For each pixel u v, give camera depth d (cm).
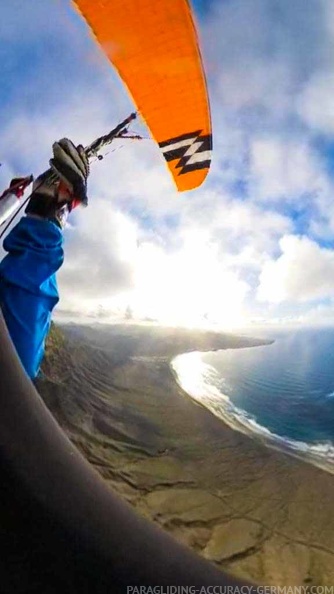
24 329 209
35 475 152
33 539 138
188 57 582
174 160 700
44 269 225
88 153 346
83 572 138
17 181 246
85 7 591
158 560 158
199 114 646
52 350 3375
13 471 146
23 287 213
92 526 152
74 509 152
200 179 743
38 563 135
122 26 577
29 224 232
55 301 236
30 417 168
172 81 612
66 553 139
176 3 547
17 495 143
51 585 134
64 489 157
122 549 152
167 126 659
